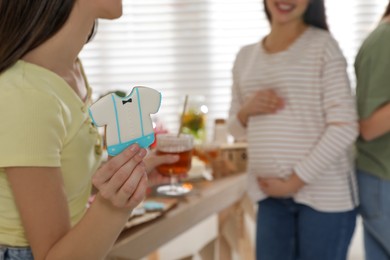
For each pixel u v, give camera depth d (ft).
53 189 2.95
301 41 5.96
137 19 9.30
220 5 9.29
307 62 5.85
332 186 5.94
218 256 7.73
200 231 8.63
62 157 3.23
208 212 6.37
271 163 6.07
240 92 6.75
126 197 2.81
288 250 6.32
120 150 2.81
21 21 3.08
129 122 2.81
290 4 5.92
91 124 3.48
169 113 9.53
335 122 5.69
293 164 5.96
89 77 9.38
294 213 6.24
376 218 6.09
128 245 4.85
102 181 2.79
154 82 9.46
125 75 9.41
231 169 7.48
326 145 5.70
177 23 9.33
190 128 8.01
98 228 2.90
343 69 5.79
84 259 2.89
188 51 9.40
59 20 3.16
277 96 6.04
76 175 3.34
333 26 9.32
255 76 6.26
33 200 2.90
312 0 6.01
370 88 5.87
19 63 3.13
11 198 3.12
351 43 9.36
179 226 5.71
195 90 9.50
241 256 7.84
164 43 9.37
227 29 9.34
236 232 7.77
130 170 2.79
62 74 3.40
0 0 3.09
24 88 2.95
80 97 3.58
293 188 5.89
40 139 2.89
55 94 3.12
